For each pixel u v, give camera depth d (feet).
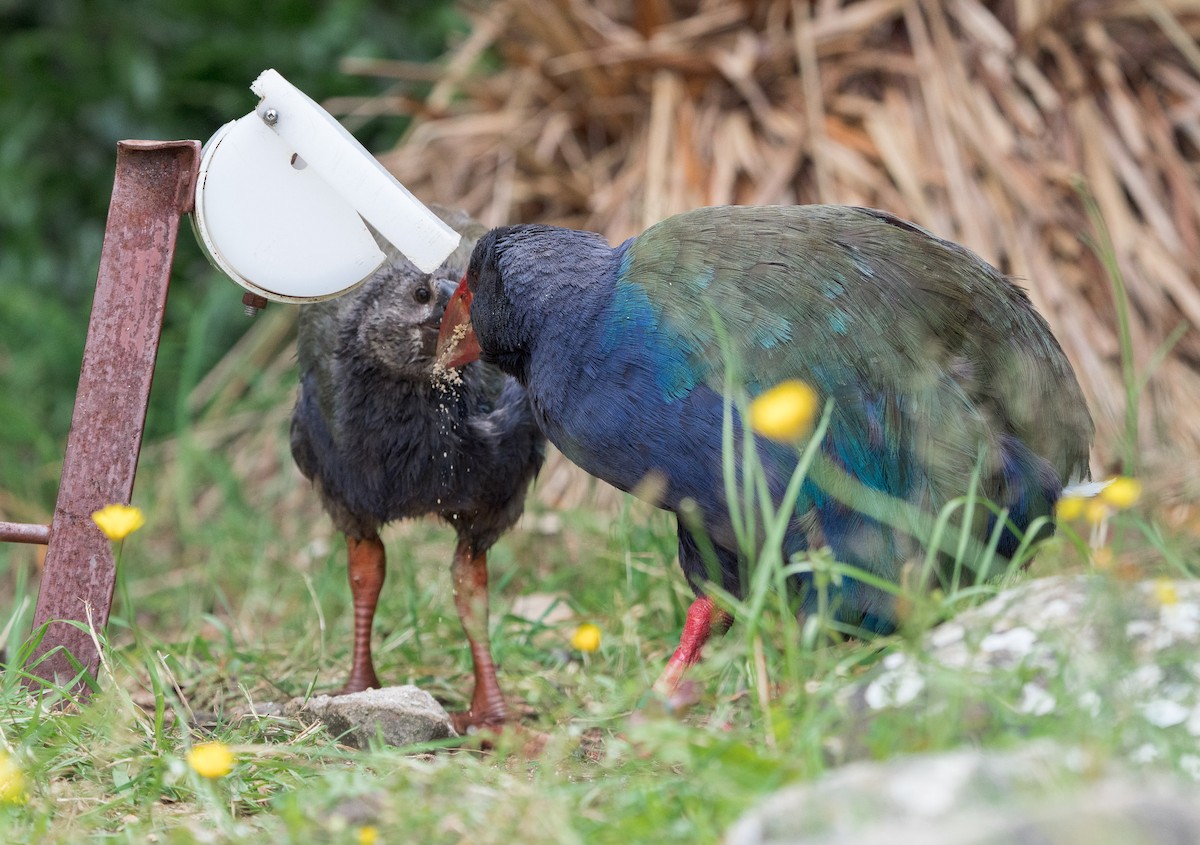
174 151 23.12
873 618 21.95
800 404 18.06
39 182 52.70
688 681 20.79
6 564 39.68
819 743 16.24
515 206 43.32
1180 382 37.17
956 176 38.99
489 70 48.26
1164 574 24.41
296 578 35.27
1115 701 15.58
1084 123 39.81
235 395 44.91
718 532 22.38
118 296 23.31
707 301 21.70
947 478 21.98
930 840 12.33
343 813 16.61
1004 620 17.60
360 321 24.89
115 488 23.35
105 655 22.26
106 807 18.04
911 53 41.55
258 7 53.62
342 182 21.99
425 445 25.22
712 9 42.75
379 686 27.22
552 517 37.35
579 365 22.24
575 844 14.87
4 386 47.21
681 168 40.81
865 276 22.21
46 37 52.75
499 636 28.37
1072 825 12.28
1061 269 38.32
